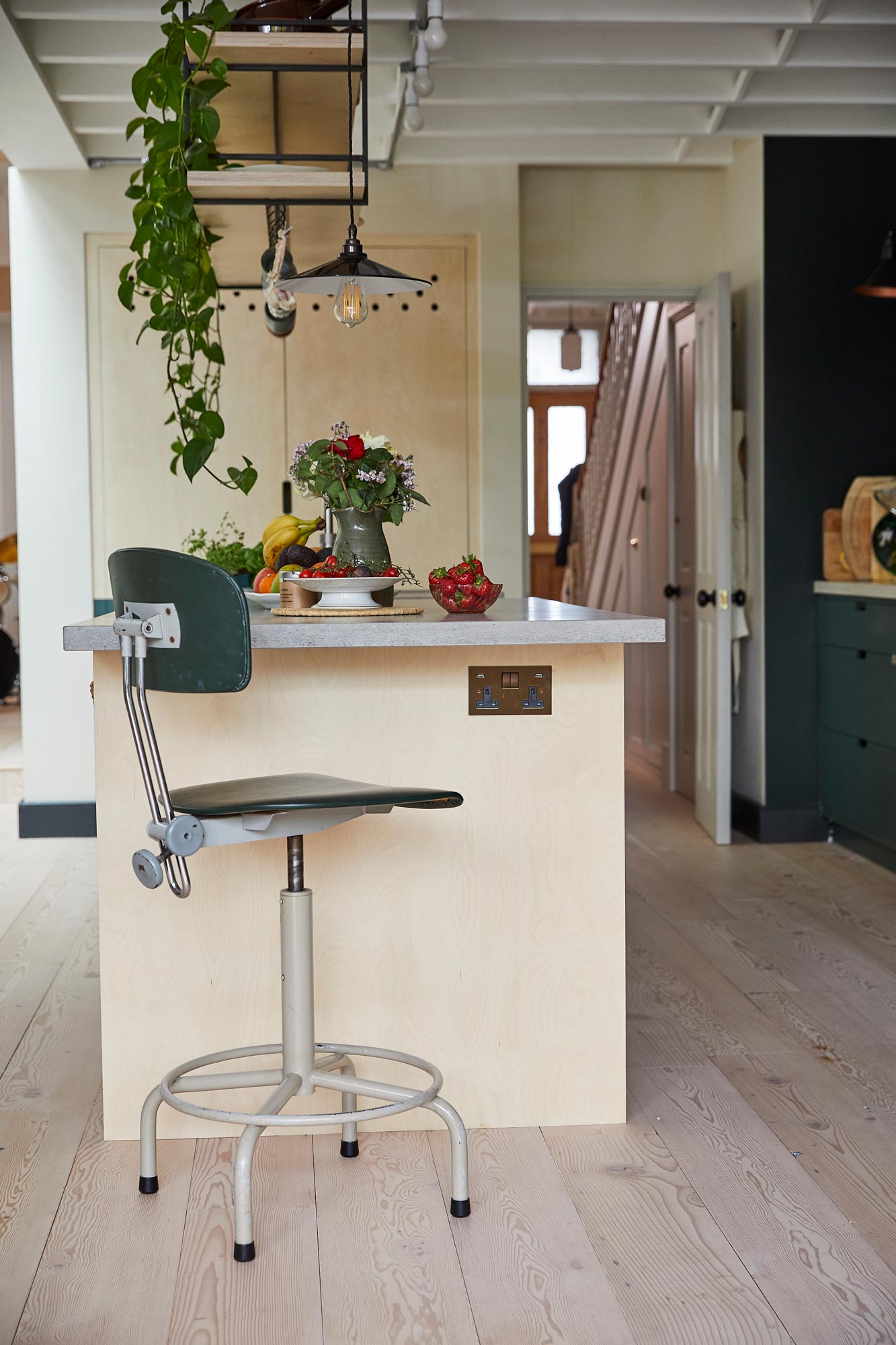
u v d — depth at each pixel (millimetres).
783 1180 2318
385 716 2508
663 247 5559
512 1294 1951
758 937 3865
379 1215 2199
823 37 4035
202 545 3834
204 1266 2035
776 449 5094
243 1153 2062
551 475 11781
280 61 2801
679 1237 2117
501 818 2533
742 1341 1821
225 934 2512
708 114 4695
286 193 3051
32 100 4148
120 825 2479
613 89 4316
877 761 4613
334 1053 2459
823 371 5094
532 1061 2562
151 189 2977
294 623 2285
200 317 3391
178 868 2012
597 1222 2168
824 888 4449
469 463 5316
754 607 5234
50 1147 2482
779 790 5172
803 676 5156
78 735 5301
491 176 5203
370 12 3590
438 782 2518
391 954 2535
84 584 5258
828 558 5078
